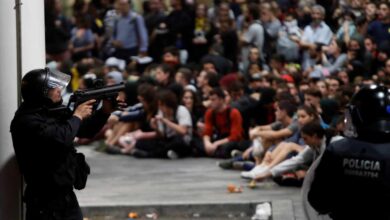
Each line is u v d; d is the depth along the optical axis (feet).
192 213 56.70
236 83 75.46
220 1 108.99
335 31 99.86
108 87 36.40
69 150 35.17
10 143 37.22
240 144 73.36
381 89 30.01
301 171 61.26
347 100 66.59
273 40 98.32
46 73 35.37
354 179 29.53
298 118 62.54
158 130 77.30
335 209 29.96
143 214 56.80
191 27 102.12
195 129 77.61
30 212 35.17
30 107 35.27
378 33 91.20
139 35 101.14
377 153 29.35
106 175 69.56
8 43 37.27
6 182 37.17
